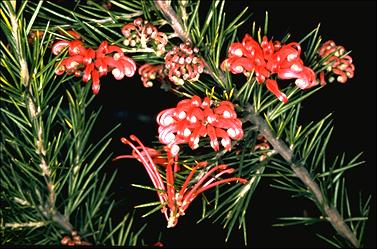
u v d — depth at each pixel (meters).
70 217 0.41
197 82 0.33
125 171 0.48
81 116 0.37
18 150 0.36
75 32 0.32
